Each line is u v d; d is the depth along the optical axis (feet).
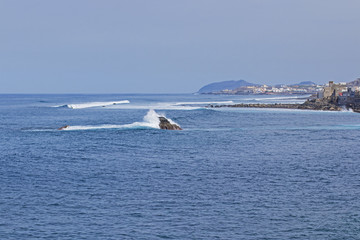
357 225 114.83
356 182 158.61
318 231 110.83
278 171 177.37
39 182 156.56
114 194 140.77
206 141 270.46
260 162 198.08
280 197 138.51
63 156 211.41
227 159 205.87
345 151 233.14
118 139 273.54
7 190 145.07
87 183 155.02
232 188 148.97
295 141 274.77
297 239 106.01
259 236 107.65
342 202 133.69
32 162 195.83
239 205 130.11
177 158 207.62
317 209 127.03
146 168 182.29
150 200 134.51
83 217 119.24
